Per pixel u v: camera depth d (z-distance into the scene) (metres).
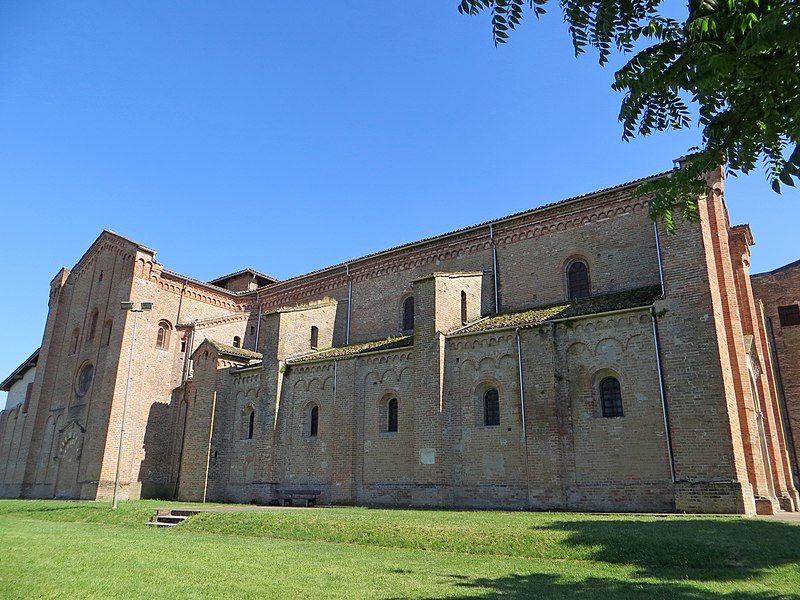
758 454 26.53
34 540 17.89
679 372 23.41
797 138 6.32
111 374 41.09
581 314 26.45
